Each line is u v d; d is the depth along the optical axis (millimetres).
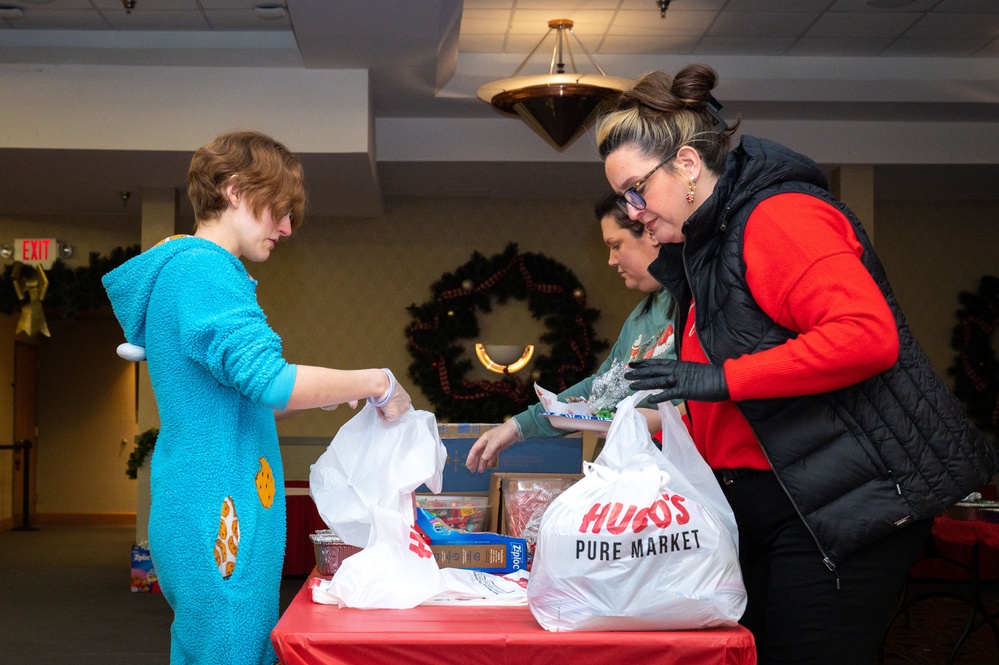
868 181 7348
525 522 1921
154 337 1499
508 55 6688
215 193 1589
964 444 1455
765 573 1650
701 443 1704
